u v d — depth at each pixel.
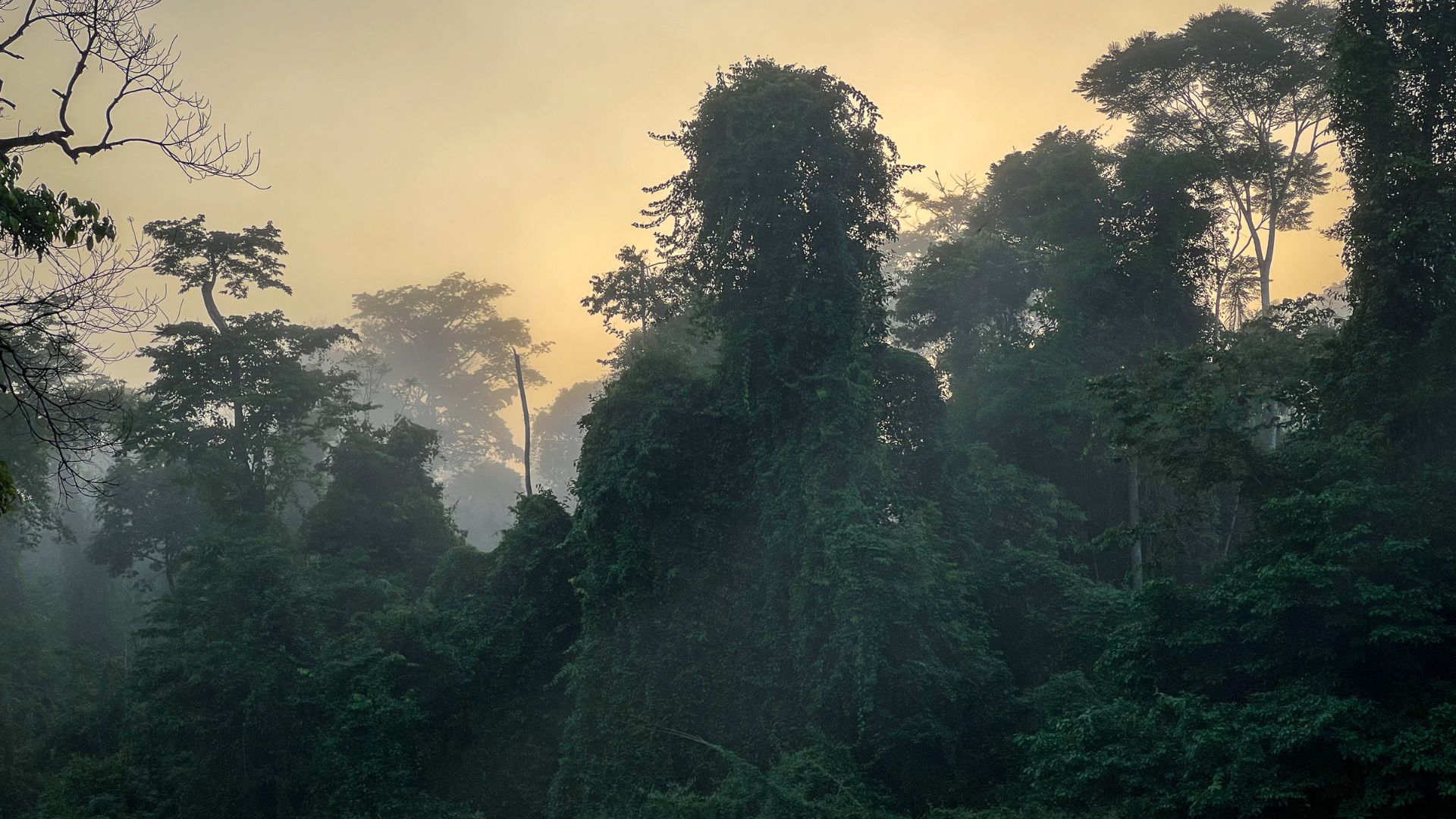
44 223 12.33
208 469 46.28
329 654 37.78
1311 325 32.75
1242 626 23.06
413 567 48.38
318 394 51.69
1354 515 21.83
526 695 40.47
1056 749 24.67
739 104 35.59
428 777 37.69
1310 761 20.72
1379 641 20.59
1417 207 24.20
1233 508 39.97
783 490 35.00
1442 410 23.12
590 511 37.31
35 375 12.89
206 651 36.88
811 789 28.36
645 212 38.66
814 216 36.22
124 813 36.09
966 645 30.84
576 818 34.00
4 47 12.43
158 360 48.34
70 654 52.66
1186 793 21.25
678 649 35.84
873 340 37.62
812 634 32.41
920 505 36.28
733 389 37.31
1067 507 38.12
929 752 30.23
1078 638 32.72
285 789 36.72
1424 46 25.31
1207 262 46.62
